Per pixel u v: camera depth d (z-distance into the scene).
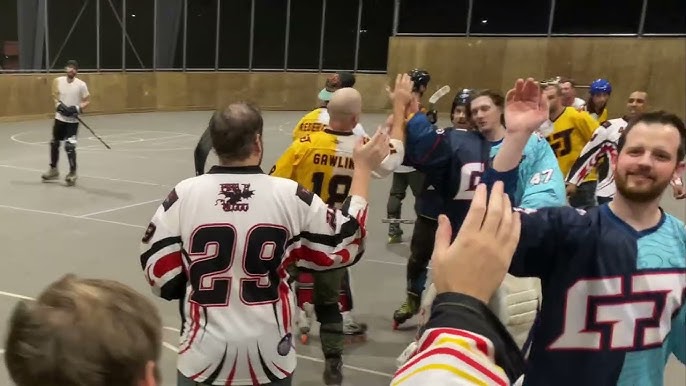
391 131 2.70
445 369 0.89
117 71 20.64
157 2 21.34
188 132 16.88
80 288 0.97
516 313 1.80
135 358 0.92
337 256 2.49
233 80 23.55
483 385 0.88
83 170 10.98
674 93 19.50
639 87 19.95
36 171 10.73
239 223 2.43
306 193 2.50
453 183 3.91
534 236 1.80
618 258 1.80
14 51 17.64
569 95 5.82
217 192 2.45
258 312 2.45
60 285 0.98
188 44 22.45
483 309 0.97
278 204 2.45
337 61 24.89
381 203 9.43
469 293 0.99
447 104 23.06
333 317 4.01
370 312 5.27
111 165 11.55
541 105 1.84
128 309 0.95
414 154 3.83
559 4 20.98
